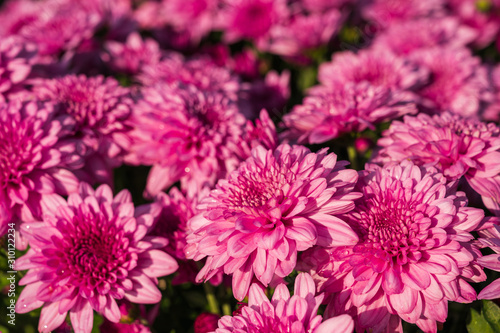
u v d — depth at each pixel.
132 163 0.33
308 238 0.22
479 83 0.39
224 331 0.22
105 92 0.34
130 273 0.26
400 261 0.22
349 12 0.54
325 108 0.31
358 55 0.42
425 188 0.24
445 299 0.22
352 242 0.22
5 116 0.29
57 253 0.26
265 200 0.23
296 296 0.21
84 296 0.25
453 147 0.26
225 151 0.31
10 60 0.34
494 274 0.26
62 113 0.32
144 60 0.45
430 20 0.49
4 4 0.72
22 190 0.28
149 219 0.27
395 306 0.22
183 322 0.31
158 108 0.33
